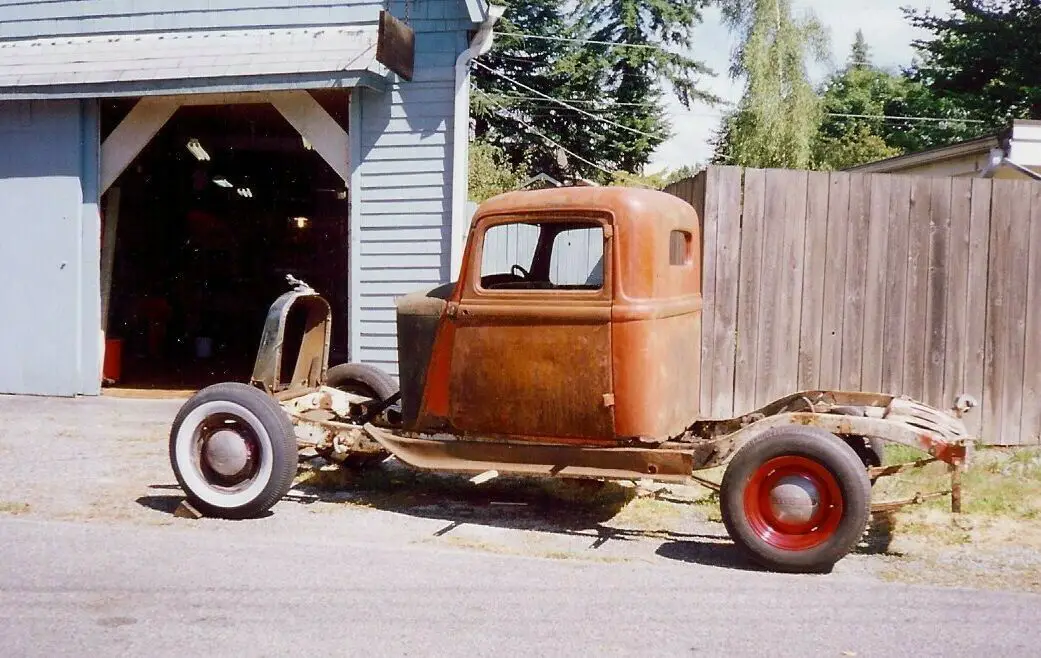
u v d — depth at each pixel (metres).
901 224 8.07
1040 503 6.46
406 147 10.12
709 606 4.60
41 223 10.88
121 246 13.62
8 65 10.59
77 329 10.87
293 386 6.97
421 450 6.02
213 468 5.99
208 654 3.96
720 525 6.12
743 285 8.03
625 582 4.96
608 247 5.52
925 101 35.31
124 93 10.12
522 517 6.26
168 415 9.78
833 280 8.07
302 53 9.88
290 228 16.14
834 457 5.02
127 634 4.16
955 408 6.12
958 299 8.10
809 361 8.09
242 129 13.89
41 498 6.47
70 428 8.98
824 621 4.41
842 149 31.59
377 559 5.29
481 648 4.05
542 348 5.62
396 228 10.19
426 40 10.04
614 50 34.34
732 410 8.05
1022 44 33.59
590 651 4.03
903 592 4.84
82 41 10.87
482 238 5.81
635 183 32.03
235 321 15.74
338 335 15.36
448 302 5.88
